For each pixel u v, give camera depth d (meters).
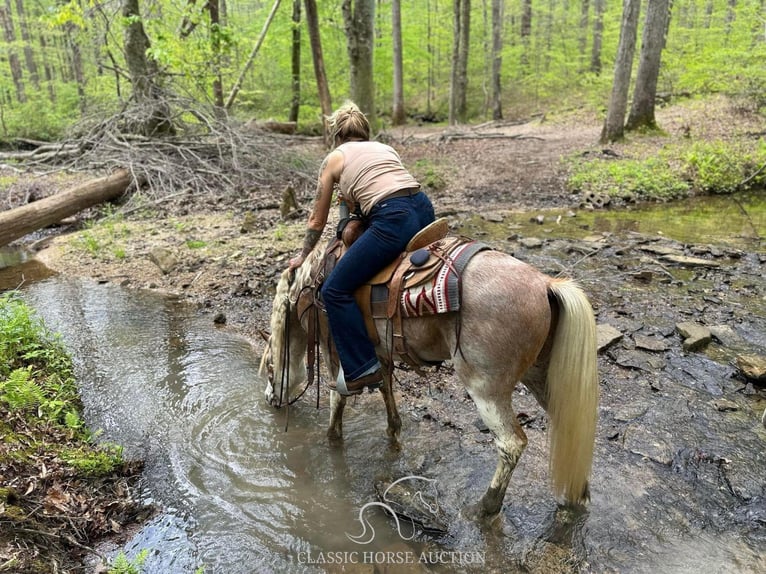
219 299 7.08
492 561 3.09
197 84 13.99
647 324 5.69
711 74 18.41
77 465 3.69
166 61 12.48
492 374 2.96
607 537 3.18
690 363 4.97
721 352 5.15
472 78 31.38
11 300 6.30
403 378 5.07
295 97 21.16
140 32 13.41
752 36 18.22
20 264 8.74
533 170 13.60
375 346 3.44
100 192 10.90
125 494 3.66
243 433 4.39
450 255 3.05
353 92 14.79
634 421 4.22
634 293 6.48
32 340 5.39
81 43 16.84
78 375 5.30
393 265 3.21
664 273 6.98
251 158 12.51
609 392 4.62
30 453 3.70
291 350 4.18
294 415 4.66
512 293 2.87
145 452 4.16
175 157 12.57
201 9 13.06
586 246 8.04
